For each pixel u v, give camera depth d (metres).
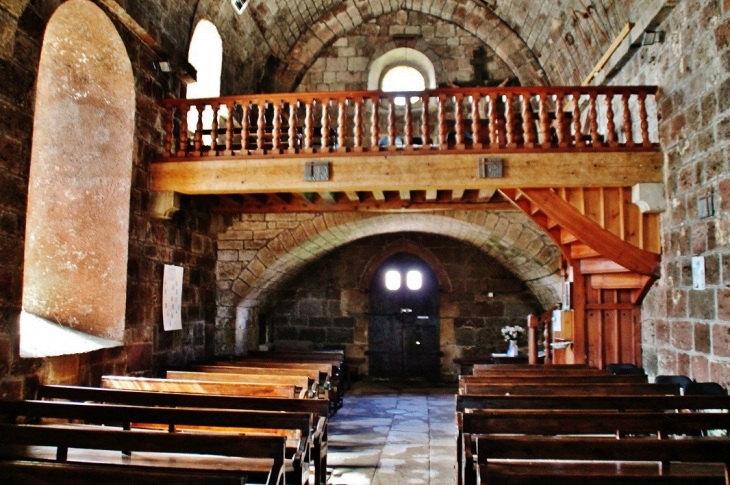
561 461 4.77
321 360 11.50
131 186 8.01
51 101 8.03
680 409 5.94
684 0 7.63
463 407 5.60
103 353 7.28
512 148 8.37
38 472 3.21
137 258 8.16
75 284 7.81
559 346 9.84
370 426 10.16
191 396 5.84
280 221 12.84
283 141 11.59
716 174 6.94
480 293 16.19
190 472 3.57
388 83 14.96
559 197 8.55
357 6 14.15
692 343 7.55
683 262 7.79
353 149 8.49
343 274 16.50
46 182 7.91
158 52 8.66
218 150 9.21
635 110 9.37
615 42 9.50
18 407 4.98
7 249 5.73
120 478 3.13
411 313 16.42
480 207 11.25
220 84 11.22
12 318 5.77
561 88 8.48
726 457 3.50
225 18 11.00
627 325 9.41
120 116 8.06
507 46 13.80
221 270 12.88
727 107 6.70
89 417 4.83
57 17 7.28
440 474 7.17
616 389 6.53
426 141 8.49
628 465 4.68
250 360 10.58
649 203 8.24
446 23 14.44
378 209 11.38
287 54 14.22
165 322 8.92
